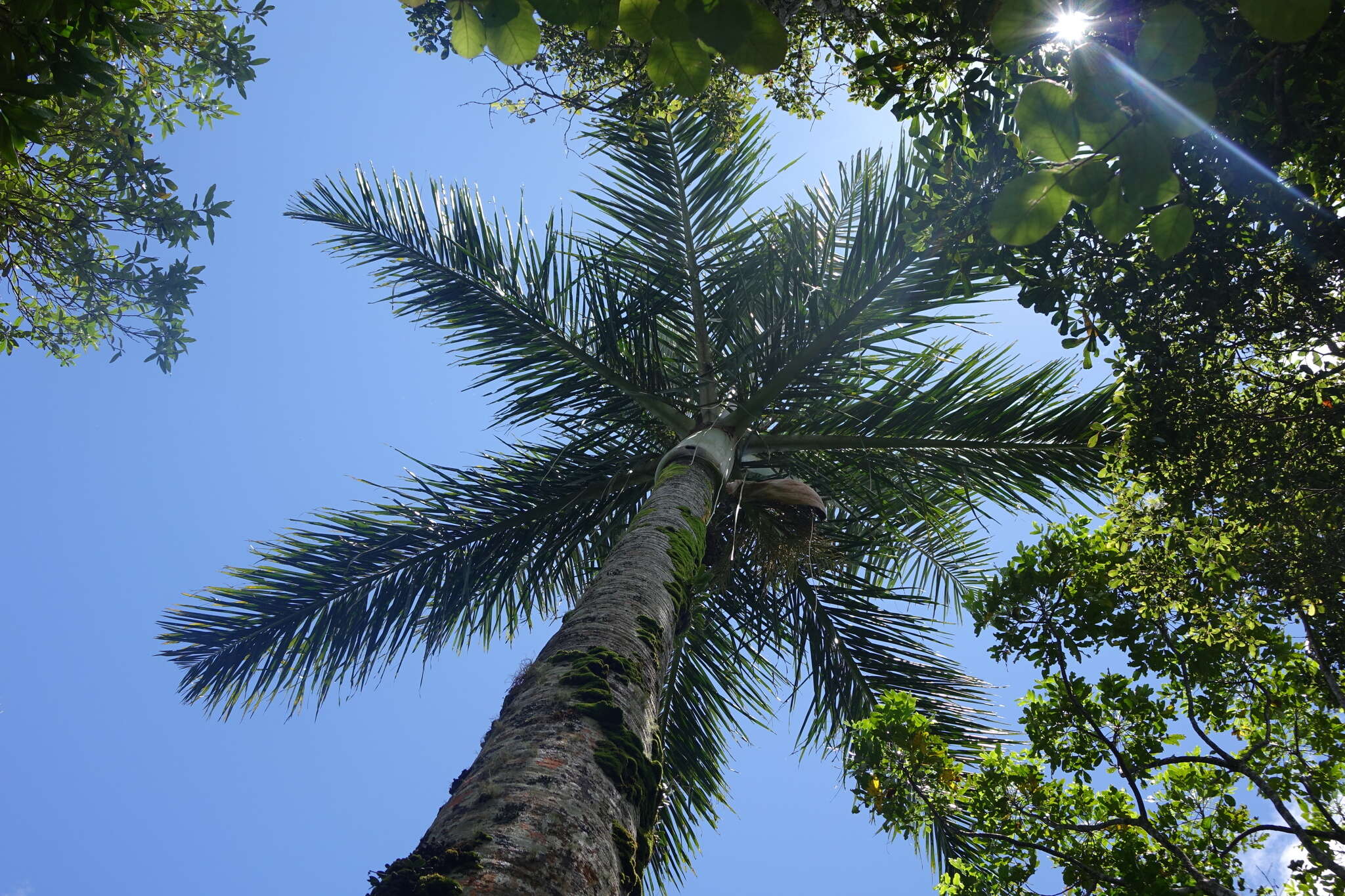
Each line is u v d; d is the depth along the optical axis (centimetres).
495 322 695
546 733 271
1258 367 388
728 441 623
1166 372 379
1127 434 437
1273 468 394
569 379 693
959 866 545
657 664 356
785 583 679
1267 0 106
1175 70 121
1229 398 387
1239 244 329
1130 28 196
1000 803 543
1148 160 130
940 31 324
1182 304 349
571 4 129
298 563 680
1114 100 127
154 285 539
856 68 348
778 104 577
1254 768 532
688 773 680
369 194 700
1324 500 402
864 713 697
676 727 686
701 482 556
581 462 704
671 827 670
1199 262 334
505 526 706
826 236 675
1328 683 496
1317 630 496
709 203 714
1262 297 354
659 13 120
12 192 502
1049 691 557
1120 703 543
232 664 661
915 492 718
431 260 696
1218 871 507
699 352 689
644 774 280
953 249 362
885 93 347
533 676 313
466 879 200
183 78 541
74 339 577
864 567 768
